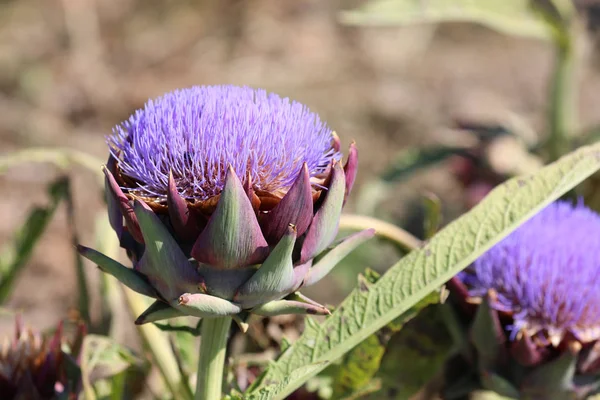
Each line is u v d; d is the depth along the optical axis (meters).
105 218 0.98
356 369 0.90
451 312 0.90
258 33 2.71
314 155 0.75
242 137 0.74
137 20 2.76
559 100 1.22
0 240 1.76
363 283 0.83
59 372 0.88
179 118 0.74
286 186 0.74
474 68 2.64
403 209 1.78
